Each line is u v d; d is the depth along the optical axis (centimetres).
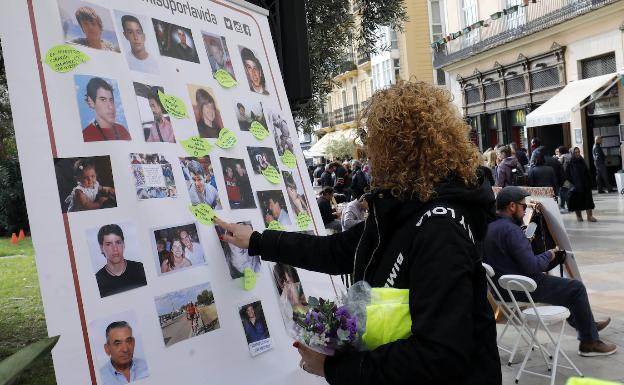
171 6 198
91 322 144
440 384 140
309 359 160
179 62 193
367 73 4084
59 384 135
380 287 159
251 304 191
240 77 223
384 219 159
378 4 756
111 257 151
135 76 173
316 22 705
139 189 163
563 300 494
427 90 169
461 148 161
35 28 151
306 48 330
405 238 154
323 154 3766
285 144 242
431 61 3198
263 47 244
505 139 2403
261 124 227
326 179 2025
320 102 771
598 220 1302
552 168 1285
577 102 1789
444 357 136
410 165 159
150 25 185
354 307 155
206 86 202
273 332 196
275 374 189
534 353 519
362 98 4253
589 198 1281
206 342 171
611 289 710
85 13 164
